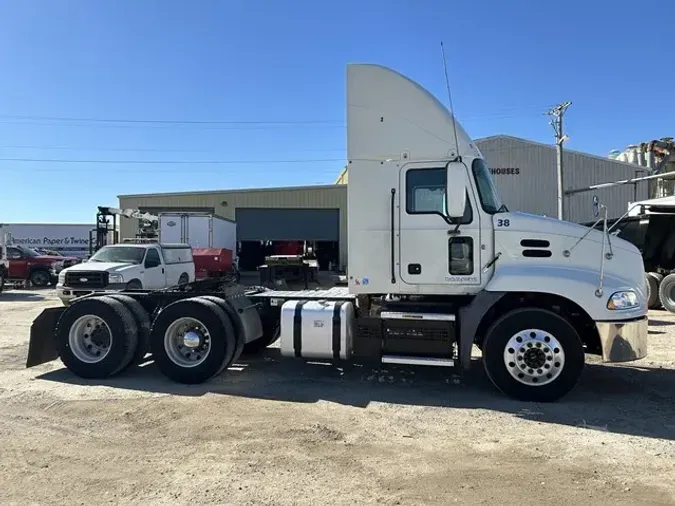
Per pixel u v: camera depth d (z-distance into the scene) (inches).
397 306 250.1
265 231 1432.1
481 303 231.5
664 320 492.1
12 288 906.7
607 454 169.3
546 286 226.5
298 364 299.0
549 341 223.9
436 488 144.9
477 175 242.8
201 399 229.5
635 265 231.6
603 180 1283.2
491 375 229.8
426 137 244.5
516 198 1278.3
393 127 247.1
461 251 241.1
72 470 156.3
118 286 542.6
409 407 218.7
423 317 238.7
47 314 279.6
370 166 248.8
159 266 617.3
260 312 292.4
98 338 272.2
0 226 840.9
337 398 231.8
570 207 1278.3
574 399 229.6
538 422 200.1
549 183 1284.4
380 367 292.2
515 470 156.9
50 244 1567.4
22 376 271.6
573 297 224.5
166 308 259.6
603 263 228.4
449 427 194.4
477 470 156.9
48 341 280.1
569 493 142.0
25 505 135.1
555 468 158.6
